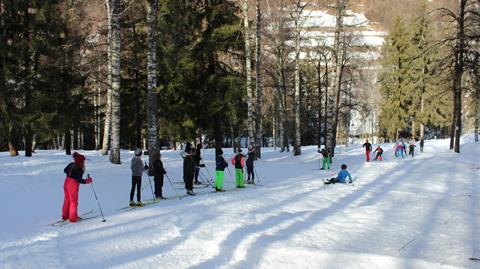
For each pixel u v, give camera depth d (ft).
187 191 42.93
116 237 25.49
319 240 23.50
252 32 97.14
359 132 220.64
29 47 70.49
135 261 21.08
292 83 131.23
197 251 22.68
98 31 75.92
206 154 105.40
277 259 20.52
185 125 84.84
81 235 26.03
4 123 67.87
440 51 110.11
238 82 82.99
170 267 20.22
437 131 204.85
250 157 52.06
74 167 30.12
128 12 76.48
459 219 27.22
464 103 161.68
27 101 71.31
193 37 84.12
